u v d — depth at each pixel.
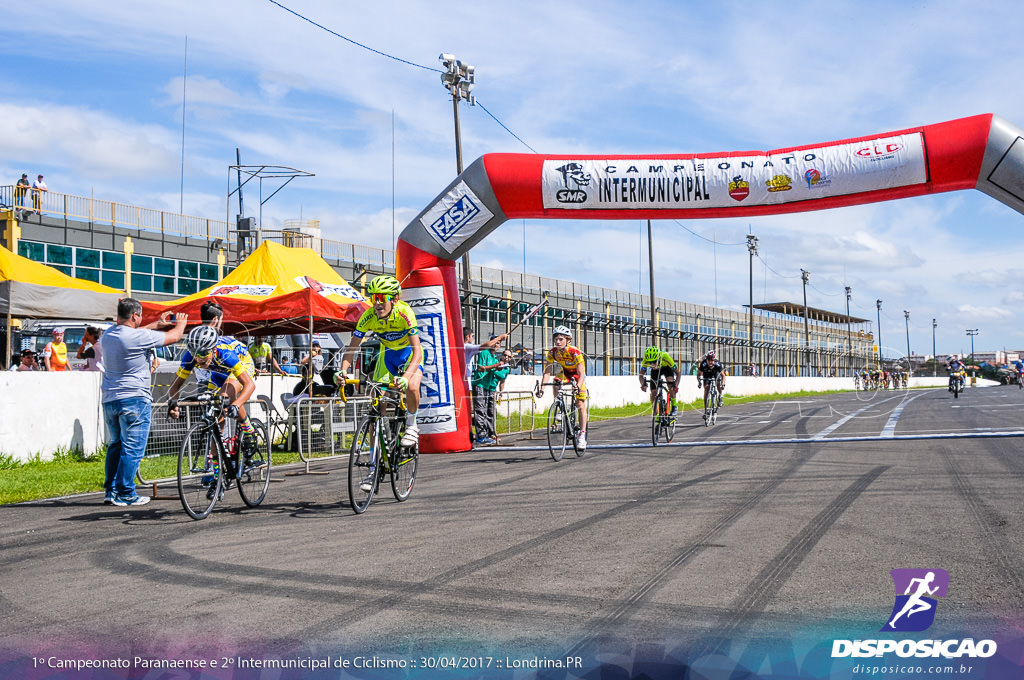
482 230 11.60
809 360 56.28
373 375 6.50
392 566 4.27
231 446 6.22
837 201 10.74
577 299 36.47
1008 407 21.81
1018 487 6.60
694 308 48.19
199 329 6.22
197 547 4.88
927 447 10.15
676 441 12.27
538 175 11.13
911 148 10.30
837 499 6.25
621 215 11.28
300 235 31.27
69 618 3.43
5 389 9.53
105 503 6.68
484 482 7.80
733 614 3.35
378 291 6.16
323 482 8.07
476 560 4.38
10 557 4.68
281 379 12.59
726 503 6.19
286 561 4.43
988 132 10.03
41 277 11.52
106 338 6.62
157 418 7.11
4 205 27.31
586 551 4.56
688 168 10.94
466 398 11.84
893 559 4.24
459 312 12.02
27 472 8.91
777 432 13.86
